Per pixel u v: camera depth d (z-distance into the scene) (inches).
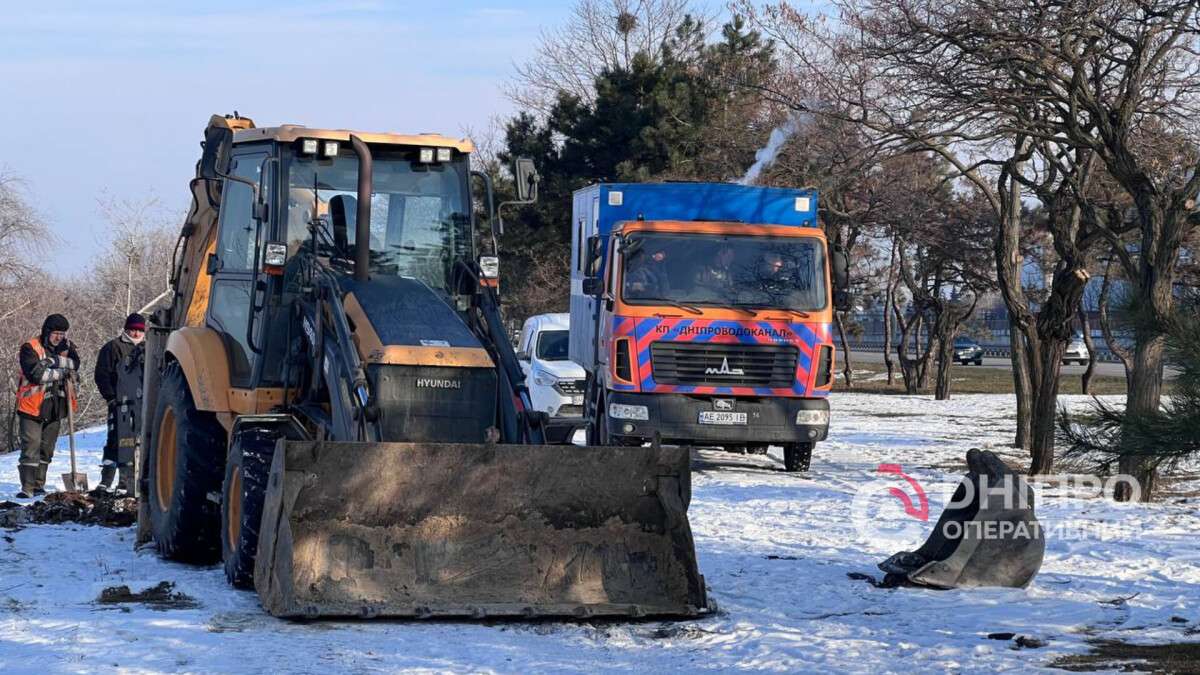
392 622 308.8
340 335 349.1
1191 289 261.7
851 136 698.2
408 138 396.2
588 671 264.1
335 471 312.3
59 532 464.8
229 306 408.8
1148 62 602.9
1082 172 714.2
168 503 414.6
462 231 401.7
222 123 456.8
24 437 591.2
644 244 665.0
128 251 1983.3
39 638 282.4
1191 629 302.0
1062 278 663.1
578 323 785.6
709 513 518.9
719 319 659.4
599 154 1742.1
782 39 1108.5
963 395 1732.3
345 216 391.9
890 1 647.8
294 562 310.8
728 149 1435.8
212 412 398.9
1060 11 568.7
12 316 1769.2
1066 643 286.5
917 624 310.0
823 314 670.5
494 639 292.7
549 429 369.4
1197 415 247.8
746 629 303.1
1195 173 551.2
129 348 589.0
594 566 325.1
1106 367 2364.7
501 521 324.5
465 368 350.0
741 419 660.1
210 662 263.6
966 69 601.3
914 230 1326.3
